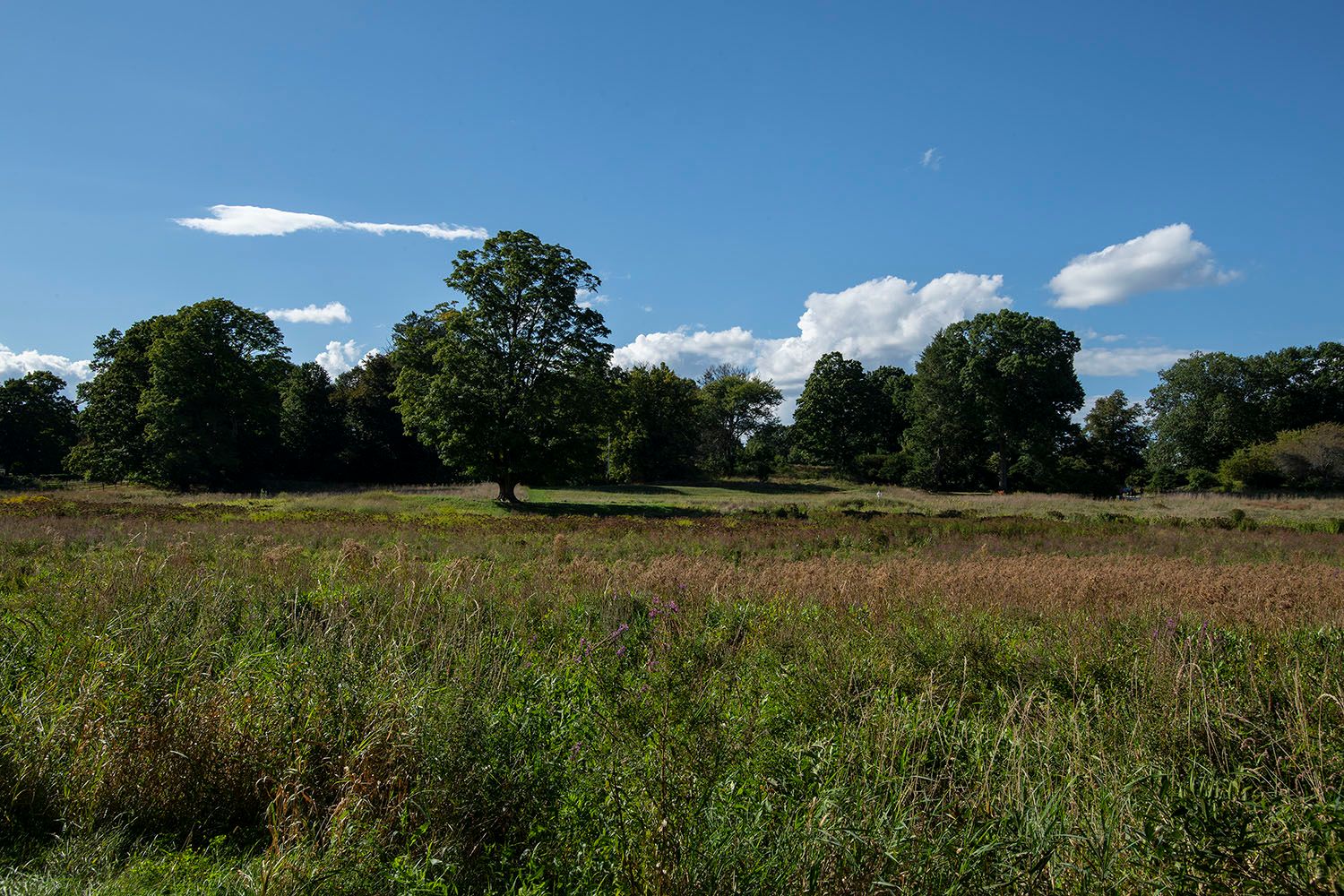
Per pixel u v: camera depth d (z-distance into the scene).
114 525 20.25
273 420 58.59
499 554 17.31
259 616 7.76
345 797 3.93
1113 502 49.84
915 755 4.64
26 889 3.42
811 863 3.32
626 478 71.50
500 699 5.32
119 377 51.81
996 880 3.36
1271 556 19.64
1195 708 5.25
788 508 39.91
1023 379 65.94
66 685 5.30
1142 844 3.45
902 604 9.07
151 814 4.25
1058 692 6.09
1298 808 3.65
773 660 6.89
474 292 37.12
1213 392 69.81
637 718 4.05
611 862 3.43
